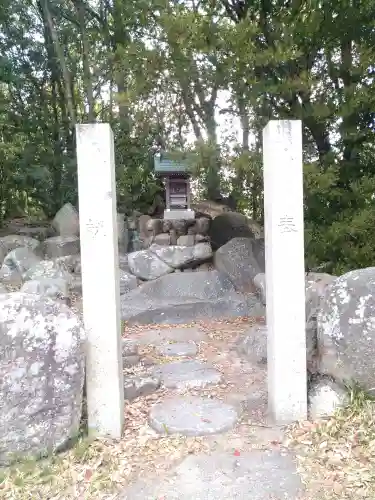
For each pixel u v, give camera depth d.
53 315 2.83
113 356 2.92
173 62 5.24
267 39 5.41
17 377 2.70
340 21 4.99
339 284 3.21
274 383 3.10
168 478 2.59
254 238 7.80
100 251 2.87
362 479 2.46
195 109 7.07
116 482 2.56
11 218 10.82
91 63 9.48
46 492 2.48
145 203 10.15
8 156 8.95
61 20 10.43
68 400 2.78
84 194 2.85
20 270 7.00
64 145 10.11
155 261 7.24
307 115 5.14
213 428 3.04
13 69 9.64
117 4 7.29
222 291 6.73
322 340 3.22
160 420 3.15
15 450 2.69
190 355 4.75
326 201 5.44
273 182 2.98
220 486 2.51
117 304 2.98
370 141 5.38
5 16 9.07
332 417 3.03
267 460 2.72
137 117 6.80
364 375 3.04
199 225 7.77
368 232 4.95
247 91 5.05
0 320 2.76
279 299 3.04
